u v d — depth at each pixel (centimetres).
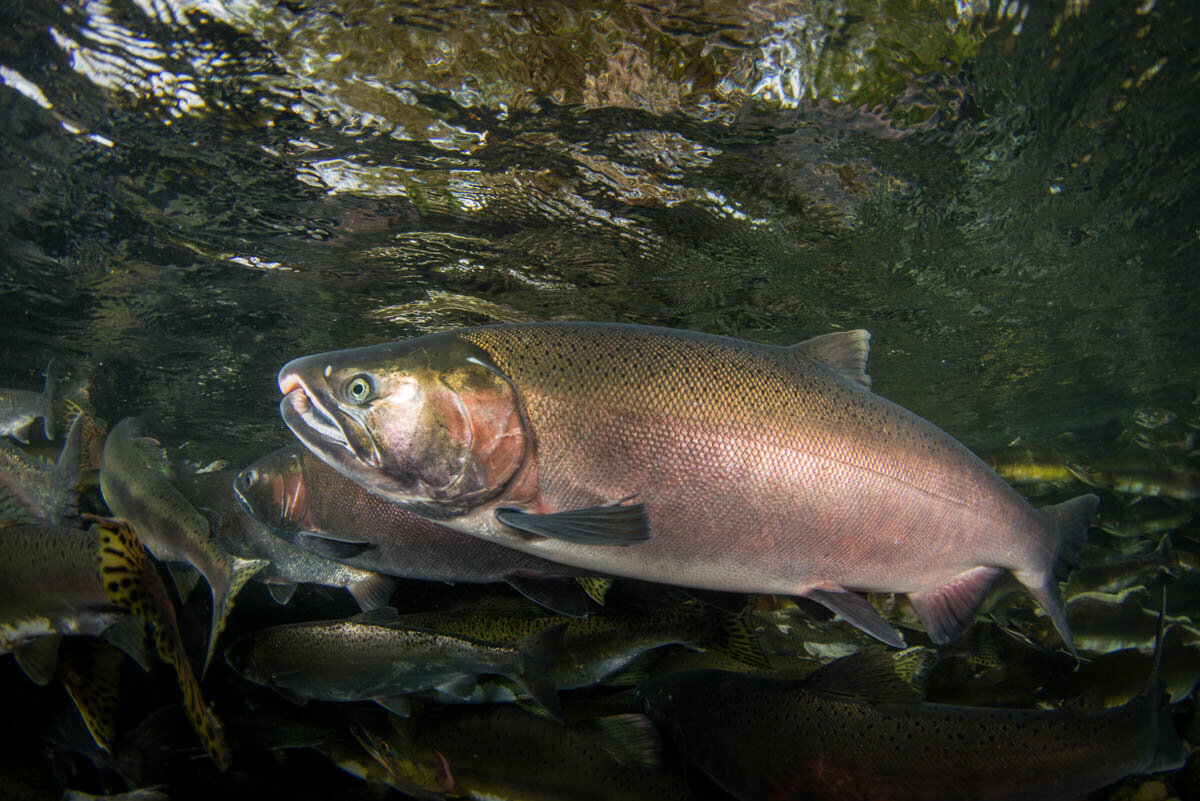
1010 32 87
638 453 43
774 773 47
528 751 52
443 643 49
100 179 109
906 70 89
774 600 64
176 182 110
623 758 50
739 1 77
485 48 81
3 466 50
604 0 76
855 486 44
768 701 49
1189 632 88
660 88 87
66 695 52
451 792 52
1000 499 49
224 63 83
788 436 44
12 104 91
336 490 54
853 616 45
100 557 39
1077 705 48
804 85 89
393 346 45
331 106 91
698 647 55
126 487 55
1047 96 101
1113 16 90
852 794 46
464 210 118
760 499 44
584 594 54
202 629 59
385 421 44
